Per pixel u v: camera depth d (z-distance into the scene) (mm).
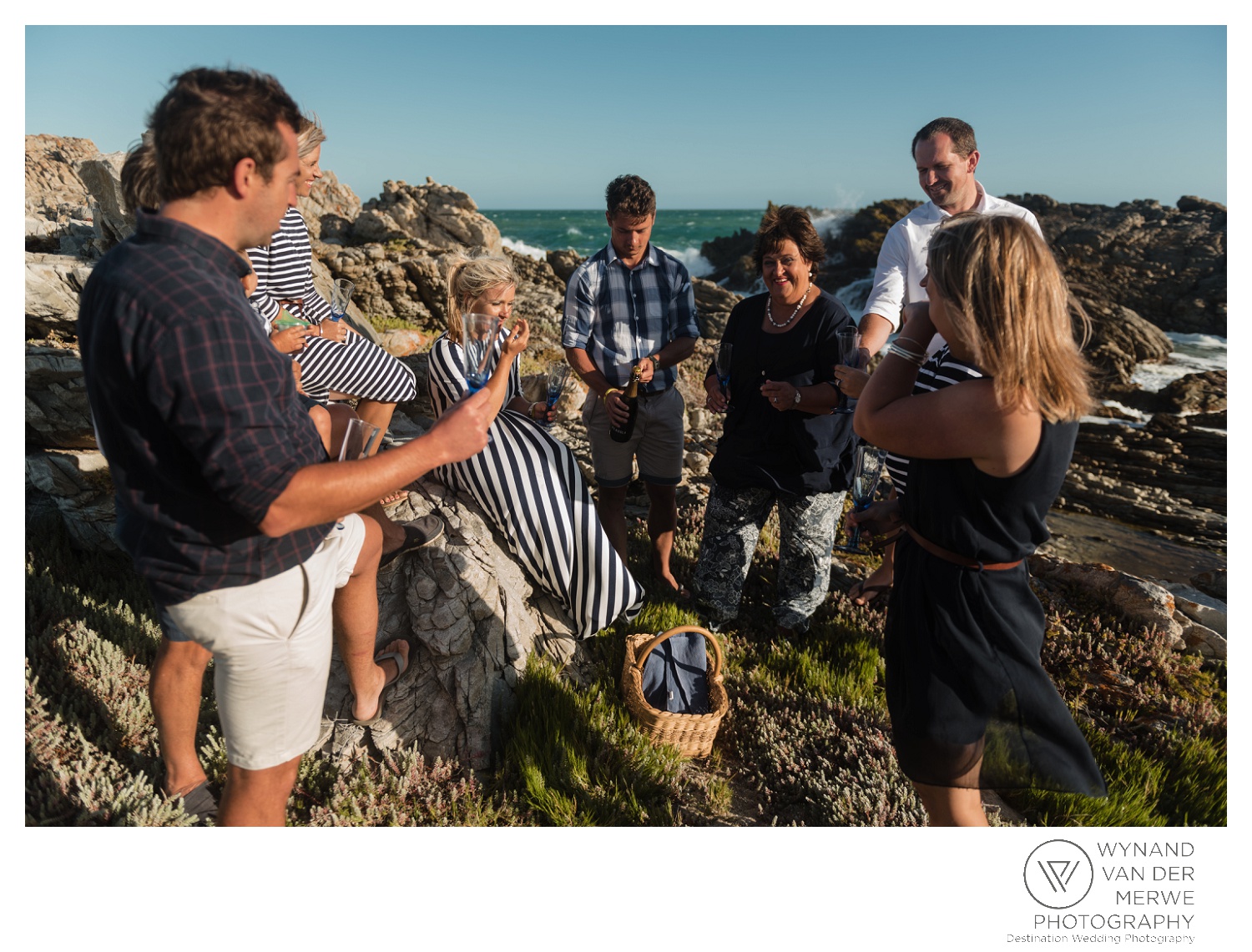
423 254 16609
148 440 1791
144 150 2402
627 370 4539
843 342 3562
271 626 2061
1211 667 4914
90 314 1783
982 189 4199
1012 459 2084
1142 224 47188
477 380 2533
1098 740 3881
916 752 2371
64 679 3359
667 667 3887
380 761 3223
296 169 1965
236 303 1791
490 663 3488
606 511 4801
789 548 4387
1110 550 10172
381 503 3598
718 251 61688
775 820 3166
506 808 3035
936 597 2314
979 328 1982
